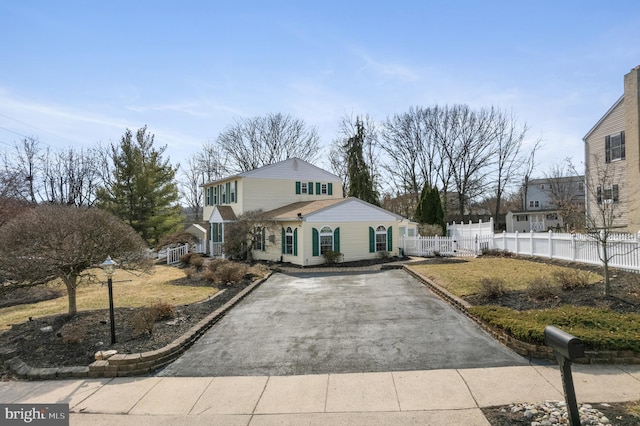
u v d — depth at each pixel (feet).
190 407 16.46
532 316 24.17
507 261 54.24
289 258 67.97
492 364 19.63
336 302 35.78
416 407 15.43
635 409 14.15
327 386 17.92
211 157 161.27
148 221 96.07
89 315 30.12
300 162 89.71
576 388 16.24
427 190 100.01
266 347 23.97
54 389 18.90
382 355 21.65
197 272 58.85
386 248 72.33
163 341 23.98
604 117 71.15
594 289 30.50
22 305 38.60
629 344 18.93
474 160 134.00
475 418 14.32
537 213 146.10
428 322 27.73
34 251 26.27
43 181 116.47
